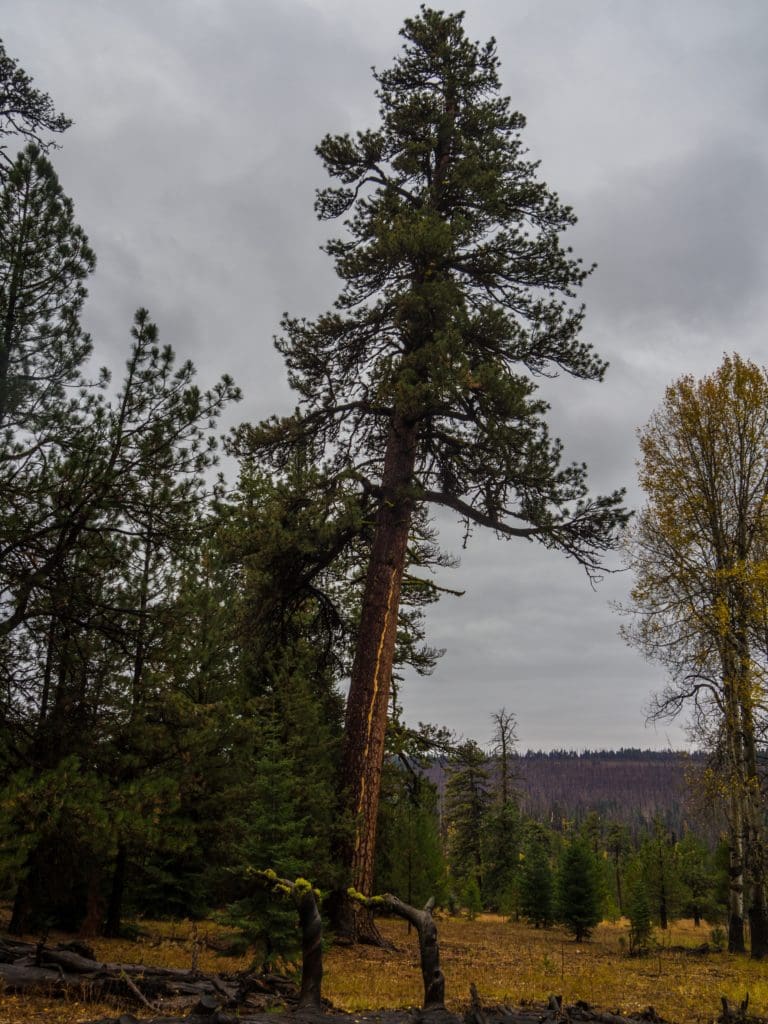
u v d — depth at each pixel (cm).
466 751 2333
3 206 1140
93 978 709
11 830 988
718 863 3909
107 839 1055
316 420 1962
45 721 1224
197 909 1961
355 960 1402
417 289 1827
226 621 1764
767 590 1767
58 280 1166
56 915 1603
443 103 2153
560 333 1844
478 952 1769
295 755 1625
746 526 1980
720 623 1844
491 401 1697
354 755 1680
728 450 2017
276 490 1895
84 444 1015
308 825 1540
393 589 1792
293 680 1772
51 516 1052
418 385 1695
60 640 1217
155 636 1245
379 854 2250
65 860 1280
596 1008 864
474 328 1828
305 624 2172
